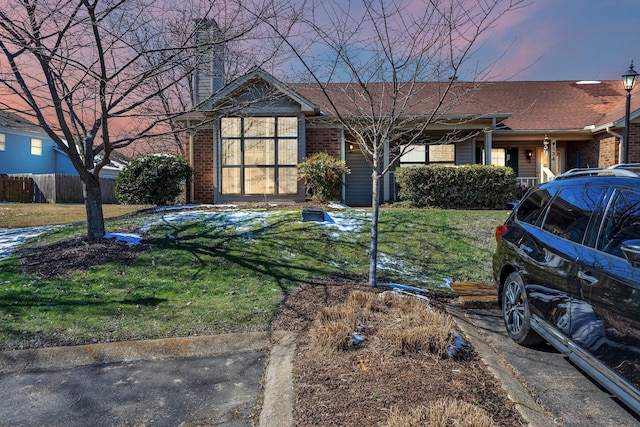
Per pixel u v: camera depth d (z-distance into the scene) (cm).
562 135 1479
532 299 368
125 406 300
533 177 1566
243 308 482
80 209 1361
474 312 491
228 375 346
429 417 239
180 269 623
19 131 2342
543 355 369
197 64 689
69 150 693
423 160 1447
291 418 263
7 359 374
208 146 1323
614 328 258
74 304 496
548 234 370
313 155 1214
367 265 673
